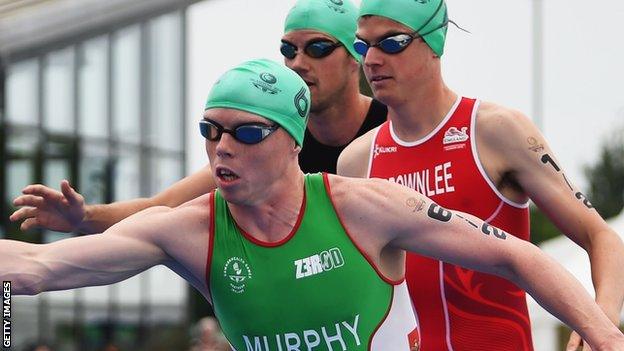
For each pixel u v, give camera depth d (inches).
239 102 328.8
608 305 402.3
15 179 1740.9
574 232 425.7
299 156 498.0
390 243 341.7
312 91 481.4
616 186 4116.6
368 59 423.2
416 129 434.6
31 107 1777.8
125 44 1987.0
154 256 339.3
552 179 420.2
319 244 335.6
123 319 1980.8
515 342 434.0
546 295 332.8
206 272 338.0
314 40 476.7
